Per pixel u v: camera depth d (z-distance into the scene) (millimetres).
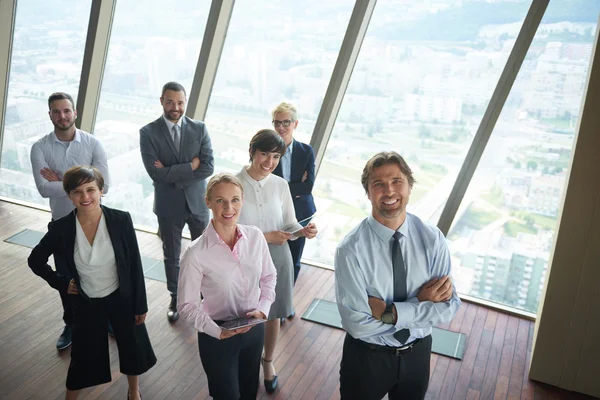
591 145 3188
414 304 2240
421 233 2305
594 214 3254
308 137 4965
